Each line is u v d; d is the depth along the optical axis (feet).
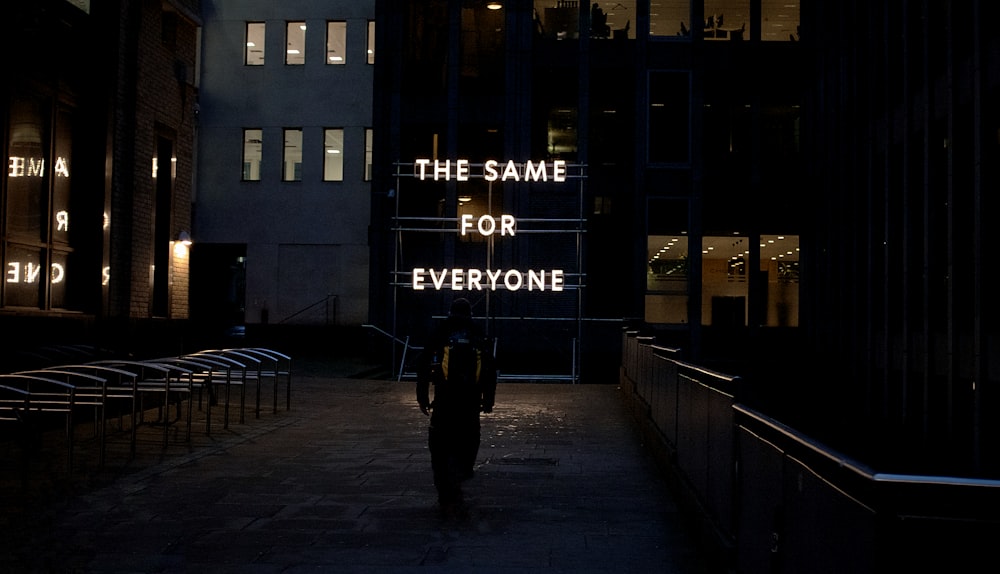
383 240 117.60
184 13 67.15
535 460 37.50
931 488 8.42
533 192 116.26
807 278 115.85
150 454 37.42
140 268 61.31
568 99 117.80
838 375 105.09
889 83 90.89
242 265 163.84
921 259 84.38
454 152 117.19
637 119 116.88
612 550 22.57
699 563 21.34
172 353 62.80
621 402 63.87
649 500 28.96
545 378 88.17
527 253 115.24
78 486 30.40
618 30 118.32
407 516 26.45
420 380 29.27
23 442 29.91
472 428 29.04
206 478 32.22
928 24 80.79
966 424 73.41
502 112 117.50
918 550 8.28
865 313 98.99
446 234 116.37
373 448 39.93
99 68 55.83
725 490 19.53
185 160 69.46
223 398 60.95
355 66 147.13
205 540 23.32
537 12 118.73
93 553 21.93
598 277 115.65
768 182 116.88
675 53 117.80
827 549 10.98
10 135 46.91
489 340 29.89
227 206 147.74
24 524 24.91
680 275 115.96
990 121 69.92
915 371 84.58
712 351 115.44
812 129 116.47
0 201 45.65
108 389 39.34
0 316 42.63
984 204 69.87
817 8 115.03
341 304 145.79
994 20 69.31
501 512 27.09
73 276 54.19
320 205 146.72
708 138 117.70
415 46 119.03
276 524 25.23
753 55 117.70
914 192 85.30
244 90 148.25
